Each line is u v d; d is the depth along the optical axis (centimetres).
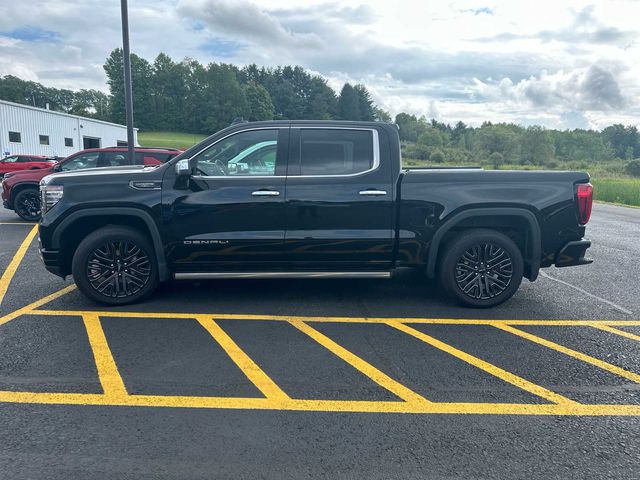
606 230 1201
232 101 11444
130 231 512
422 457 267
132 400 327
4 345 416
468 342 436
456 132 16075
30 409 314
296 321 485
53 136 3941
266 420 304
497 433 292
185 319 486
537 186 509
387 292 593
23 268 689
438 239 513
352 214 507
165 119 11662
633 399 337
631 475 254
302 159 511
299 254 511
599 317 511
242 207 500
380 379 362
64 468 254
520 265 520
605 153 13900
